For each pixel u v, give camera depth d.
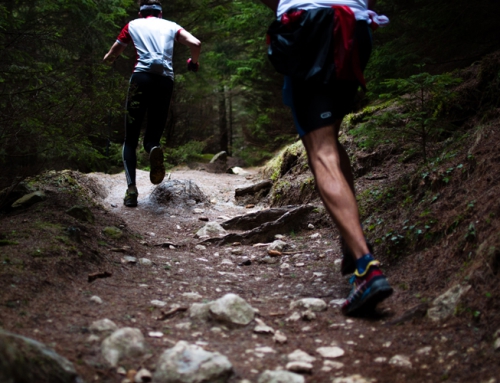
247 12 10.72
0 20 4.23
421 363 1.75
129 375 1.67
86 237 3.20
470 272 2.11
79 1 6.68
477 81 4.02
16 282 2.25
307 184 4.76
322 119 2.26
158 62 4.64
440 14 4.77
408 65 5.13
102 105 3.64
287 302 2.46
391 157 4.50
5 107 3.40
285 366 1.77
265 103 13.62
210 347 1.90
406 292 2.37
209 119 17.12
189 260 3.33
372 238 3.16
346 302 2.23
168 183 5.23
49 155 3.67
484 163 2.83
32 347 1.52
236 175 7.96
